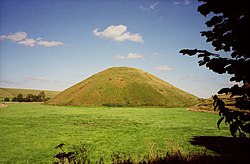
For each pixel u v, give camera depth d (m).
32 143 19.94
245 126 3.11
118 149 17.11
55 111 64.06
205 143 18.22
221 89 3.30
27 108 78.19
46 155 15.71
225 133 24.09
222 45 3.33
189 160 5.91
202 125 32.03
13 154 16.06
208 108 60.91
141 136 23.44
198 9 3.27
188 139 20.81
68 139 21.97
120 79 124.19
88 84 123.19
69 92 120.62
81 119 42.00
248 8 3.00
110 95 108.94
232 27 3.13
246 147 3.21
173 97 118.38
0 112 59.12
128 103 102.00
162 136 23.17
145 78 133.00
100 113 58.03
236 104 3.19
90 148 17.39
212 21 3.29
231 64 3.11
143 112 63.03
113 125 33.38
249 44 3.06
